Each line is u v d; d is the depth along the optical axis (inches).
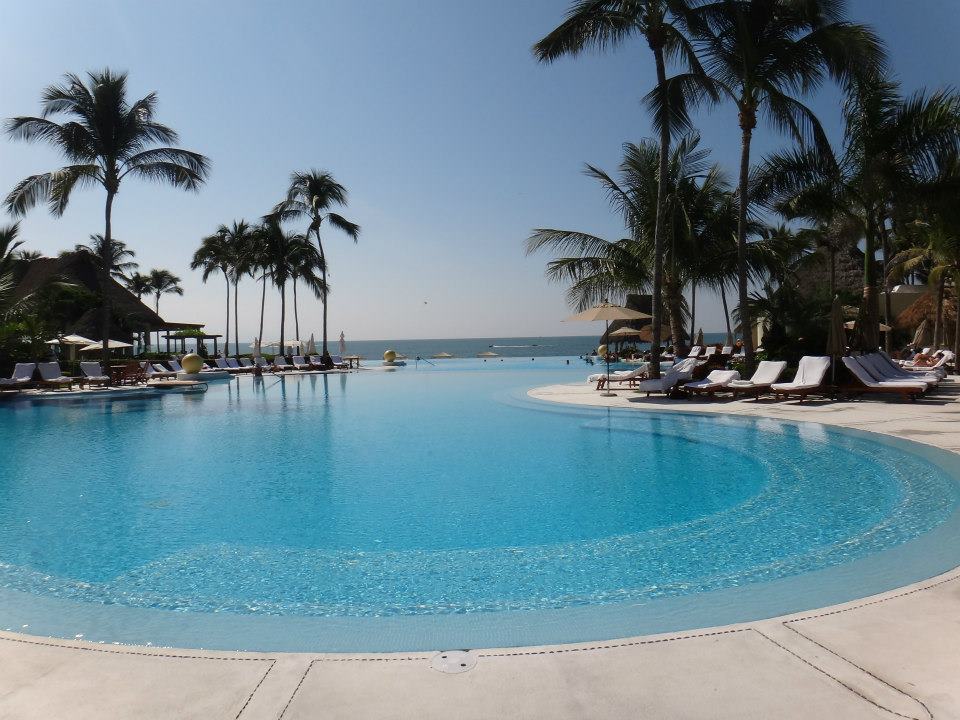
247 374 1237.1
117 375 927.7
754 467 314.3
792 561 177.2
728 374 598.9
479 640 127.2
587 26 611.8
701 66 622.2
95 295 1691.7
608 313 661.3
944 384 676.7
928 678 98.0
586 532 214.1
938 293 1091.9
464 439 414.6
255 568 185.0
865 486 268.8
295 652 119.0
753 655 107.1
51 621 144.1
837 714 88.5
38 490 285.6
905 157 658.2
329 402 681.0
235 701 96.1
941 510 222.8
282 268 1553.9
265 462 345.7
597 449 371.9
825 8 614.2
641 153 802.8
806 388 527.5
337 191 1375.5
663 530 214.1
